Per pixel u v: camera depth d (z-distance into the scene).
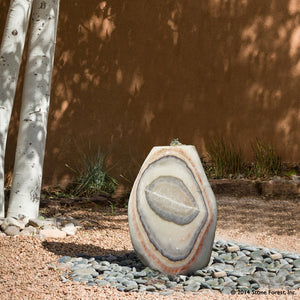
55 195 7.59
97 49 8.33
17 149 4.99
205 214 3.56
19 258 3.91
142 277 3.49
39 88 5.00
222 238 4.86
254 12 8.14
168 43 8.25
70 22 8.35
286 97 8.05
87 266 3.68
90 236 4.80
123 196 7.46
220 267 3.67
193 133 8.20
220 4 8.17
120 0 8.29
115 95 8.31
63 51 8.37
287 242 4.62
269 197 6.79
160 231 3.63
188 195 3.62
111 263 3.83
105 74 8.32
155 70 8.27
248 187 7.03
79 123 8.32
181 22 8.23
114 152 8.27
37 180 4.99
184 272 3.53
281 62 8.08
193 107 8.20
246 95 8.12
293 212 5.84
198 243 3.54
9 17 4.95
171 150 3.76
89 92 8.33
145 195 3.73
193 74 8.22
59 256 4.01
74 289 3.19
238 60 8.16
